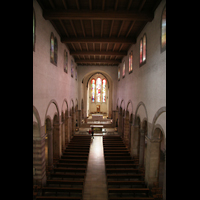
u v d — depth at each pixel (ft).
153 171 32.01
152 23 31.81
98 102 129.08
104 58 75.51
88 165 45.80
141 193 32.30
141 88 39.52
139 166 40.37
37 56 28.66
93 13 32.30
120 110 79.15
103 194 31.91
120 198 26.58
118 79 84.28
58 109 44.60
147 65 34.47
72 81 68.80
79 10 32.12
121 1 30.42
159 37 27.78
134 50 48.06
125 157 45.85
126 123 62.90
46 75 33.81
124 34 46.34
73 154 47.80
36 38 28.17
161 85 26.45
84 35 45.57
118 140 65.31
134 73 47.70
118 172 37.50
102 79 127.85
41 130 30.94
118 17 32.35
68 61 59.16
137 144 46.78
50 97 37.04
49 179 34.37
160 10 27.66
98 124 97.25
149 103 32.94
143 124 38.81
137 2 30.45
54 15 31.71
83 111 107.96
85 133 81.87
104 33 46.21
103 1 29.66
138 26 40.09
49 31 35.86
